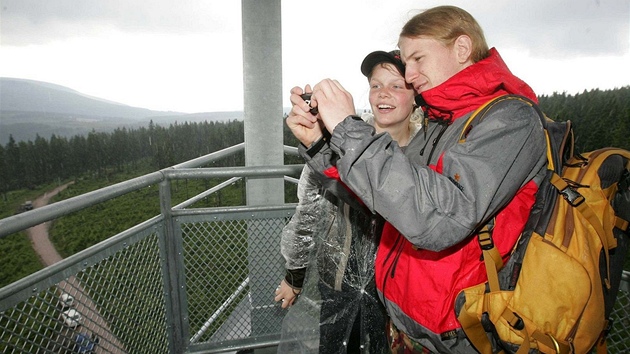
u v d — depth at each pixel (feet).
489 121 2.49
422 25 2.92
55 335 3.76
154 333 5.53
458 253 2.77
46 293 3.62
